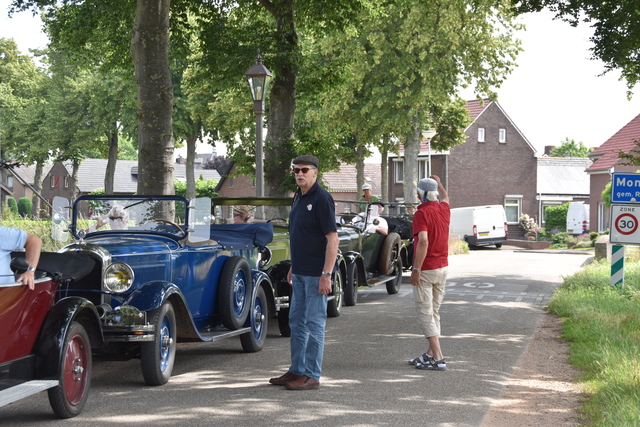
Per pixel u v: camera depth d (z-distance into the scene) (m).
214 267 8.12
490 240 40.12
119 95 45.34
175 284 7.32
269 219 11.45
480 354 8.37
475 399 6.22
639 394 5.80
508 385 6.81
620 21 15.38
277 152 19.80
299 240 6.73
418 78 33.47
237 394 6.43
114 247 6.79
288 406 5.96
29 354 5.36
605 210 43.19
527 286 16.64
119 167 86.25
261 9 21.80
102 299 6.58
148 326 6.46
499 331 10.10
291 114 20.42
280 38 19.83
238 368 7.73
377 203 14.71
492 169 53.47
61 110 48.88
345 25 20.52
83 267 5.94
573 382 6.94
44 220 14.77
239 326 8.26
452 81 33.22
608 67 16.08
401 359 8.07
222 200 10.90
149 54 13.11
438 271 7.60
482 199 53.22
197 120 45.00
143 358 6.62
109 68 21.03
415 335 9.76
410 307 12.97
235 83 21.56
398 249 15.41
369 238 14.32
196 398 6.27
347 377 7.12
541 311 12.40
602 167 42.12
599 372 7.11
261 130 14.90
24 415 5.71
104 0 18.25
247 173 20.39
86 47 21.14
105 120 46.91
